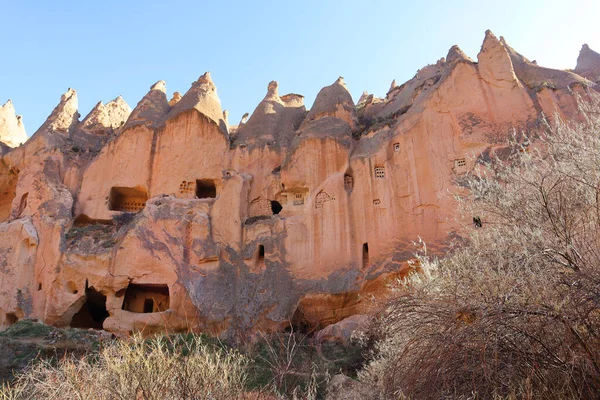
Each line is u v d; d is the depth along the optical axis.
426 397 5.95
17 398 8.84
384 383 7.24
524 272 6.62
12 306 23.17
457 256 8.29
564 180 7.36
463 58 25.22
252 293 22.17
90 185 27.70
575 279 6.25
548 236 7.13
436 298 7.31
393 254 21.70
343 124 26.73
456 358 5.93
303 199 25.23
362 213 23.42
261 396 8.87
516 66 26.16
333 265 22.58
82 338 19.67
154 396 7.50
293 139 28.28
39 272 23.95
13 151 30.00
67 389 8.28
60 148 29.08
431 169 22.70
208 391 7.88
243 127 31.09
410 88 29.98
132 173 27.62
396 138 24.41
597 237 6.91
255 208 26.39
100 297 23.75
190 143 27.72
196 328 21.02
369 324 9.68
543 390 5.46
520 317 5.98
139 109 29.80
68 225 25.41
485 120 23.02
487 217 8.78
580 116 21.75
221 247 23.47
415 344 6.71
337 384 11.13
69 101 32.81
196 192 27.06
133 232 23.23
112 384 7.97
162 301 23.92
